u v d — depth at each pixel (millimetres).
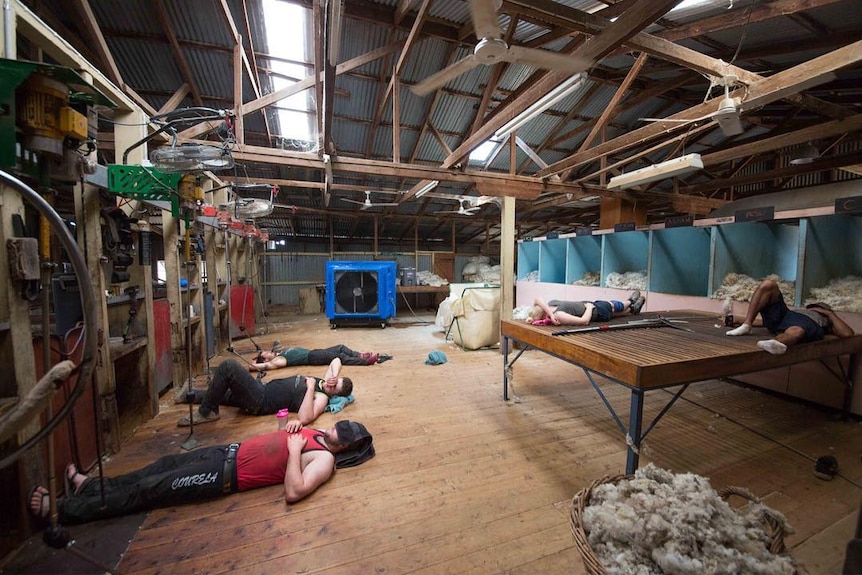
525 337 2795
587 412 2854
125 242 2281
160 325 2957
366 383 3518
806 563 1407
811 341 2326
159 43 3787
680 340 2316
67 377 918
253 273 6758
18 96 1313
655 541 1057
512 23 2928
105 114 2404
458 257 9727
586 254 5828
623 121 5754
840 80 3787
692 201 5980
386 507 1716
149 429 2500
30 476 1503
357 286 6191
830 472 1950
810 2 2299
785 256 3869
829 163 4605
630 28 1772
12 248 1336
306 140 5488
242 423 2594
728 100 2484
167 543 1474
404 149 5957
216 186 4258
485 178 4465
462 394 3240
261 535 1526
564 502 1769
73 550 1308
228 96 4562
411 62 4262
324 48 2152
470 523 1615
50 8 3143
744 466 2088
